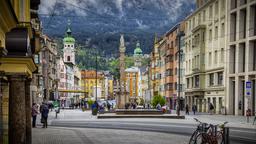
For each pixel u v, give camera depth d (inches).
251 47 2317.9
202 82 2977.4
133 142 875.4
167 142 879.1
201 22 3031.5
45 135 1044.5
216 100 2714.1
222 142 717.3
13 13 428.5
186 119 1945.1
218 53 2699.3
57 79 4717.0
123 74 3041.3
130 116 2091.5
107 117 2058.3
